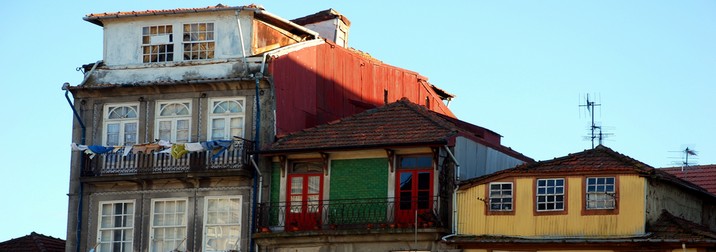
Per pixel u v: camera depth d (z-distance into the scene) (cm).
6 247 5100
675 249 4050
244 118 4669
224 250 4600
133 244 4697
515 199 4250
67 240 4756
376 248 4409
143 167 4700
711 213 4662
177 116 4738
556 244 4159
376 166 4481
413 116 4553
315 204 4516
